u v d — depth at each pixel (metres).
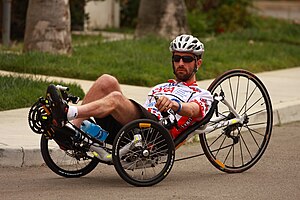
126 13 32.53
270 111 10.97
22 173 10.26
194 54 9.96
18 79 15.32
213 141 12.50
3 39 23.14
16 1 25.36
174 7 24.42
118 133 9.22
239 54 21.81
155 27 24.45
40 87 15.02
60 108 8.97
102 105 9.23
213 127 10.27
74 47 21.14
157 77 17.61
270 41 26.88
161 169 10.34
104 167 10.81
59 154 10.61
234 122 10.53
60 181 9.84
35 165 10.67
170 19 24.41
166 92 9.95
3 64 17.66
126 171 10.14
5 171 10.34
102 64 18.41
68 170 10.08
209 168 10.87
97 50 20.66
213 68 19.22
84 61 18.59
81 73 17.42
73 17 27.42
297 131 14.11
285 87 17.86
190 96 9.86
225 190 9.50
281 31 29.33
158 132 9.48
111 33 28.58
